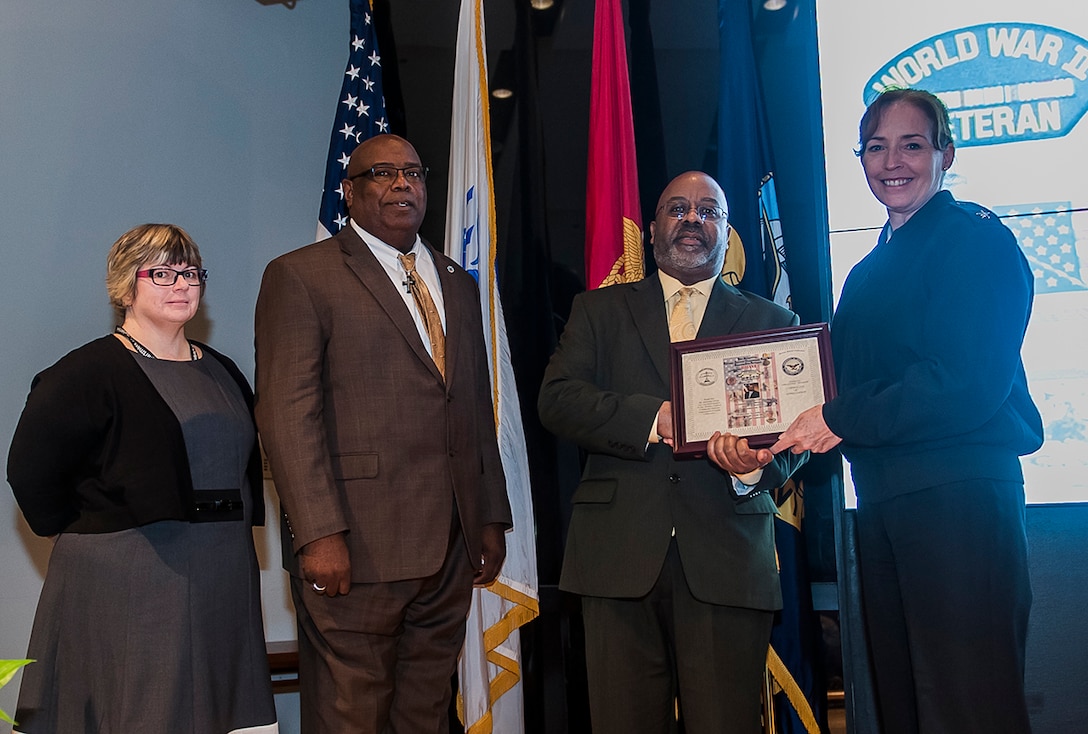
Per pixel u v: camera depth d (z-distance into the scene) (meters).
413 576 2.24
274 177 3.72
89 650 2.17
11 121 3.10
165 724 2.14
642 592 2.38
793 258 3.54
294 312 2.29
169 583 2.21
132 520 2.19
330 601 2.23
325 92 3.90
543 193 3.77
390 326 2.35
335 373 2.30
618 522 2.46
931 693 2.22
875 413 2.23
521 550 3.22
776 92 3.62
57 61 3.21
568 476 3.60
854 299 2.55
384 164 2.48
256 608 2.40
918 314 2.35
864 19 3.25
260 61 3.72
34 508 2.20
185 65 3.51
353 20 3.62
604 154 3.38
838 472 3.22
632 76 3.76
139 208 3.36
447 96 3.88
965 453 2.25
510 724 3.23
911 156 2.48
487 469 2.56
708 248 2.65
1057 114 3.05
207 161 3.54
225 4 3.64
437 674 2.38
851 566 3.21
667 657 2.49
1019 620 2.21
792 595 3.04
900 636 2.38
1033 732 3.01
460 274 2.64
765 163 3.33
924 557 2.25
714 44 3.74
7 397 3.04
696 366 2.50
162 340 2.43
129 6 3.38
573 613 3.54
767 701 3.01
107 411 2.25
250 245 3.64
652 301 2.67
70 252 3.19
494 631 3.16
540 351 3.67
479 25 3.49
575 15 3.85
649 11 3.77
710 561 2.37
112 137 3.31
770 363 2.46
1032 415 2.40
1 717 1.01
